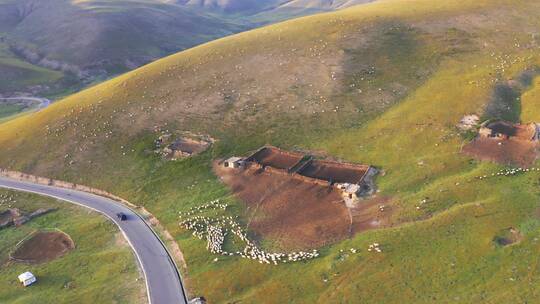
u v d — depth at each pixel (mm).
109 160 87375
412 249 53500
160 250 63000
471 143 71500
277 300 50281
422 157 70875
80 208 77062
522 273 48000
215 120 91188
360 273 51531
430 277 49375
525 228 53812
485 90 83812
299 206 66125
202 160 81875
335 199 65875
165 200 74625
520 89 84438
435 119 79188
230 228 64188
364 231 58312
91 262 62625
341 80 95938
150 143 88688
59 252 66188
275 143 82625
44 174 87938
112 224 70812
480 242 52812
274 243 59625
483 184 62312
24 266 64188
